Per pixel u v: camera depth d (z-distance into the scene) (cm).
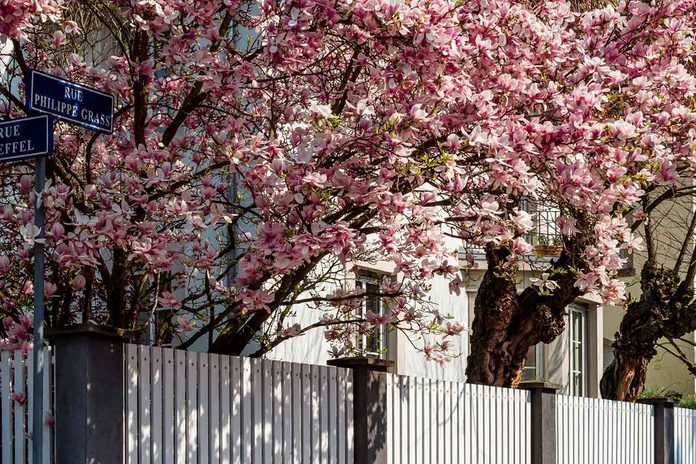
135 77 921
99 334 729
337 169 836
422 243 834
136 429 776
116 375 749
